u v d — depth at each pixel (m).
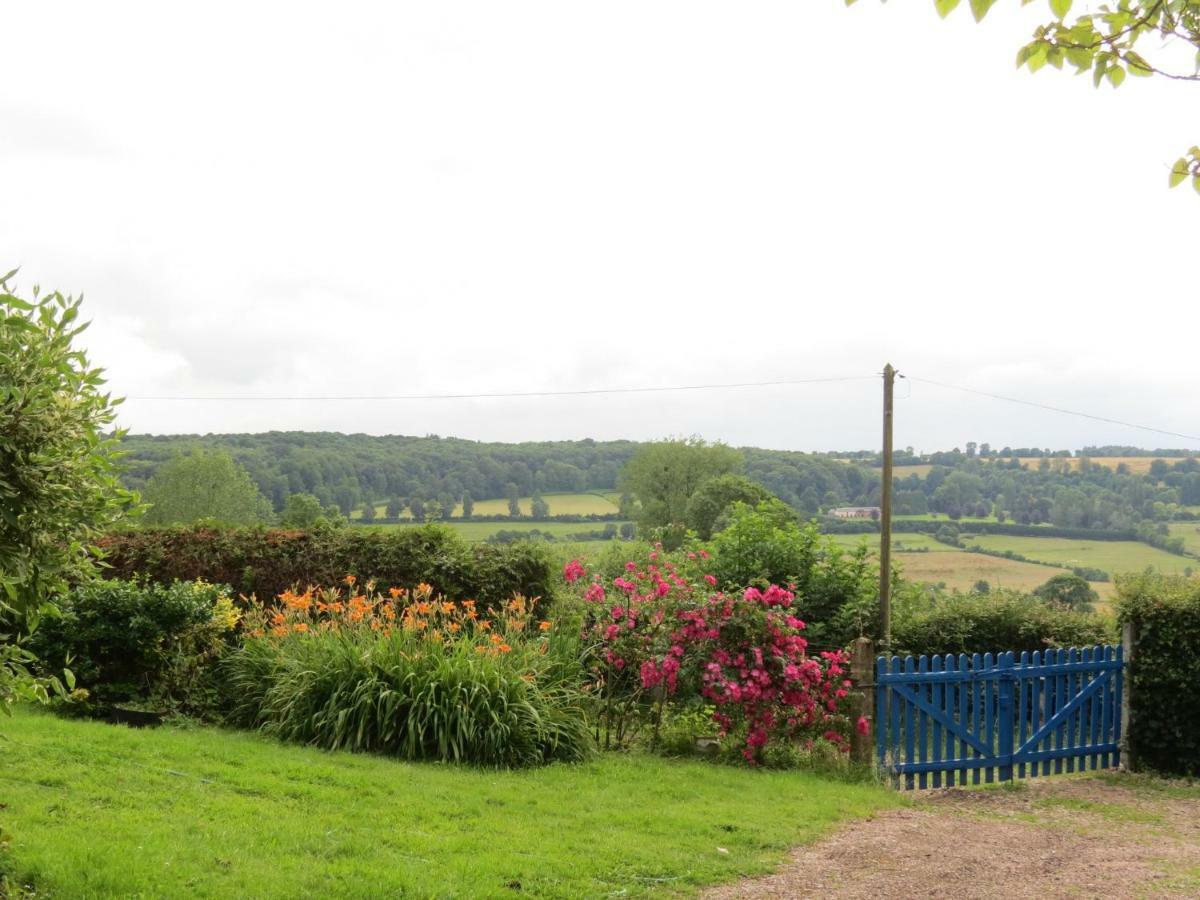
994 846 7.01
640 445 58.53
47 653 9.62
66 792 6.41
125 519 4.77
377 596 11.13
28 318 4.30
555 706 9.39
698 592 10.22
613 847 6.25
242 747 8.35
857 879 6.00
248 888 4.91
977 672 9.67
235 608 11.20
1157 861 6.77
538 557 12.49
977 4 3.14
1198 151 3.89
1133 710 10.39
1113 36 3.56
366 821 6.41
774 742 9.95
